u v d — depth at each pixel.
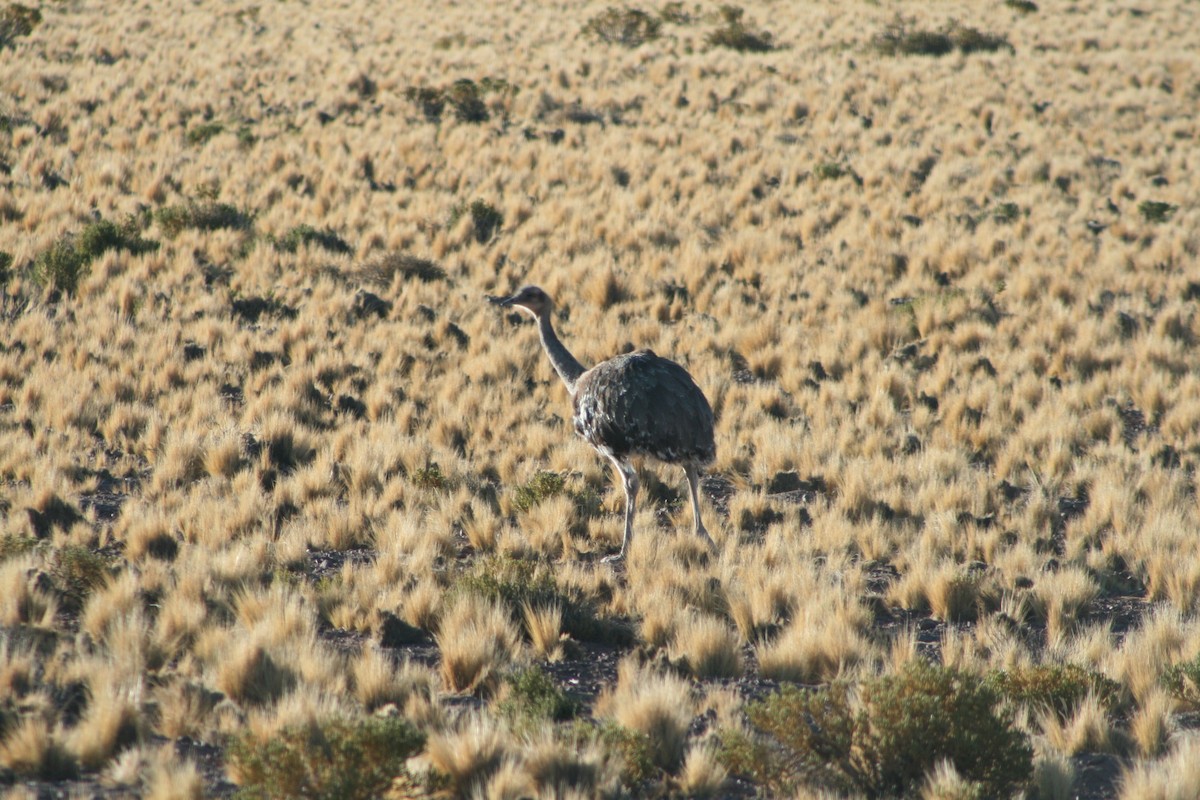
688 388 37.16
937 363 62.94
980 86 139.25
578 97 124.94
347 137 102.69
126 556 33.75
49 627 26.62
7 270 64.44
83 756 20.41
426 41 159.00
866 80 139.12
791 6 192.00
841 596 33.47
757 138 114.00
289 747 19.78
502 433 50.34
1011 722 23.67
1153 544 40.31
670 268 77.75
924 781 22.34
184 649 26.67
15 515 35.34
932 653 31.25
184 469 42.91
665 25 171.62
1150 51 165.25
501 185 94.31
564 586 33.56
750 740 22.78
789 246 82.19
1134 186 104.12
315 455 46.75
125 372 52.94
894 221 90.06
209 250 72.62
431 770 20.53
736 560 37.69
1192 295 76.94
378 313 65.38
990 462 51.59
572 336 65.06
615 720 23.59
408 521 37.91
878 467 48.19
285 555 35.00
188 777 18.81
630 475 38.38
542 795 19.98
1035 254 82.94
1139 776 21.69
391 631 29.58
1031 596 35.47
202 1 173.88
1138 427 56.78
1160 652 30.14
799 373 60.38
